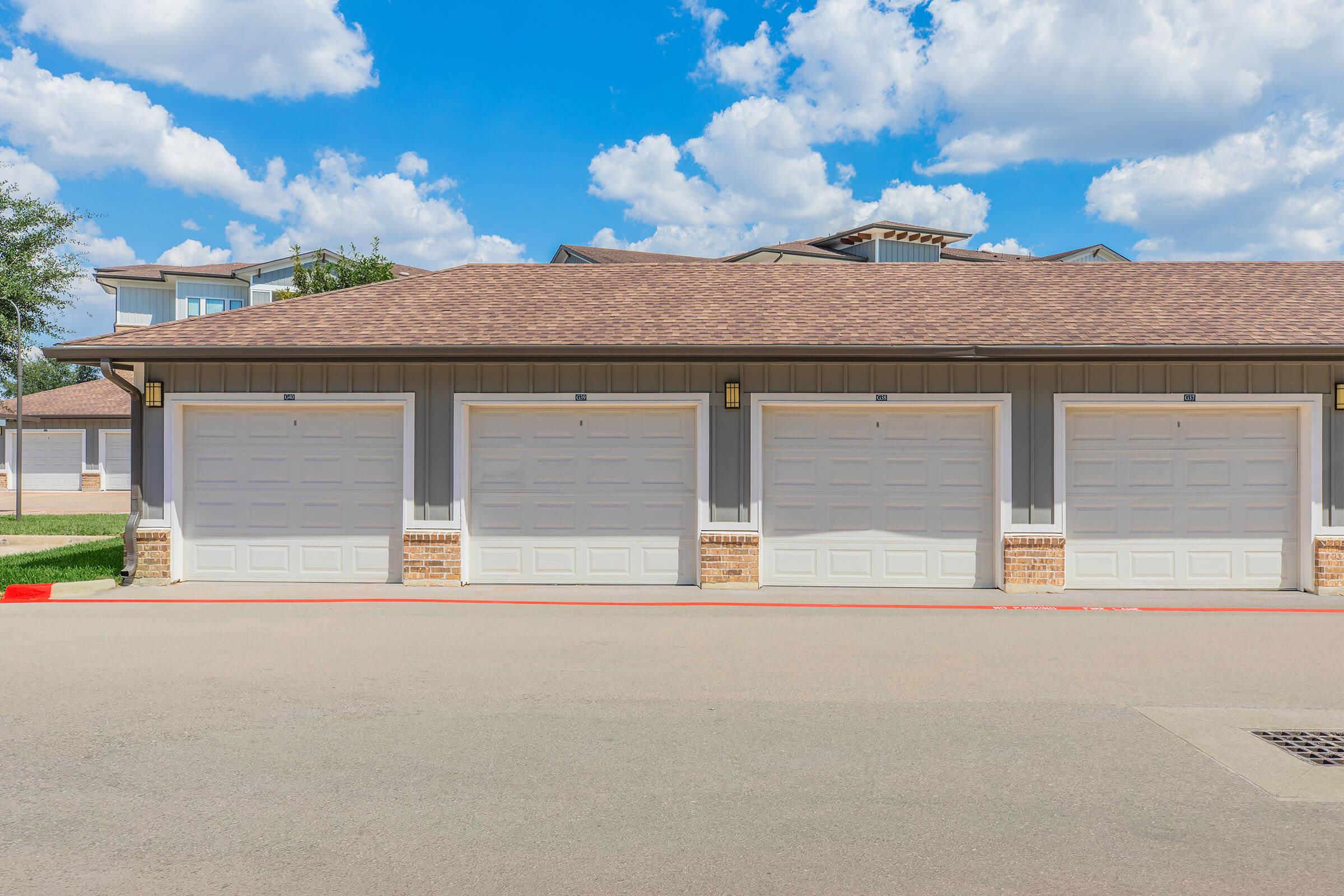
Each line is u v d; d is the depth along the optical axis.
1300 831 4.33
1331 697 6.67
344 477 12.06
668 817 4.45
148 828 4.30
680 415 12.02
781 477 11.98
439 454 11.80
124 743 5.48
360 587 11.74
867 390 11.74
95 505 27.16
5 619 9.47
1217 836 4.27
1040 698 6.61
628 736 5.67
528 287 14.27
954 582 11.90
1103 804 4.64
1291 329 11.64
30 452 34.25
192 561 12.09
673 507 12.02
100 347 11.29
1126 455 11.88
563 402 11.81
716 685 6.93
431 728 5.81
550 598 10.98
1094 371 11.65
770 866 3.94
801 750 5.45
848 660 7.78
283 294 32.12
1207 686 6.96
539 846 4.12
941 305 13.10
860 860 4.00
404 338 11.70
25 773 4.99
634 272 15.29
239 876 3.83
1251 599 11.19
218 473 12.10
